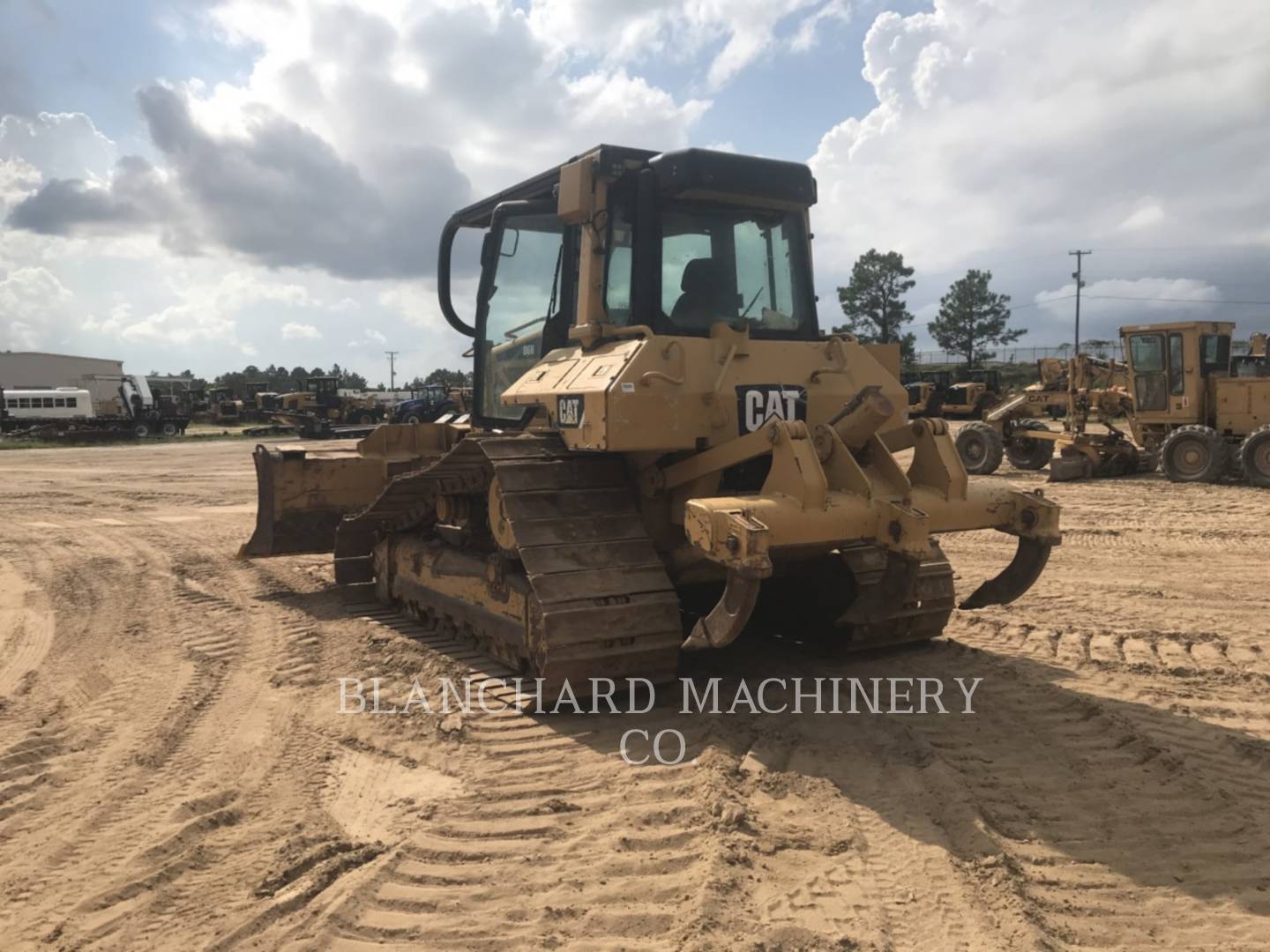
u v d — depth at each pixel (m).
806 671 6.00
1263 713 5.27
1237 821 3.93
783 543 4.51
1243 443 15.98
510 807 4.12
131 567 10.23
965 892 3.37
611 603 5.00
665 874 3.52
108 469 24.61
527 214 6.84
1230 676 5.94
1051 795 4.20
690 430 5.16
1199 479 16.42
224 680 6.11
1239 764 4.54
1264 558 10.15
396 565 7.91
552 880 3.50
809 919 3.21
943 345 76.62
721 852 3.60
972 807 4.00
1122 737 4.86
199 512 15.36
